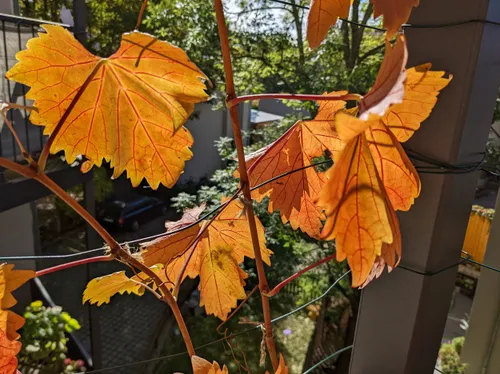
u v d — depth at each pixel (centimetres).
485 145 38
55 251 311
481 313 78
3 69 121
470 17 32
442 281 40
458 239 40
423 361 42
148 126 27
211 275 39
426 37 34
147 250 36
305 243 196
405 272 39
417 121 26
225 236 37
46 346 137
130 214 362
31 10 244
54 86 25
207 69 212
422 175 36
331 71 205
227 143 216
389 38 18
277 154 35
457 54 33
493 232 75
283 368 27
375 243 17
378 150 23
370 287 41
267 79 229
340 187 17
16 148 135
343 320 237
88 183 160
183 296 256
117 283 33
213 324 225
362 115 15
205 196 182
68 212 333
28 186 133
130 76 25
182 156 29
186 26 219
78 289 267
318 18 23
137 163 29
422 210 37
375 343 42
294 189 37
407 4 17
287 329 212
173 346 216
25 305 182
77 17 141
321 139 35
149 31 264
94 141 27
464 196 39
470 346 81
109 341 227
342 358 210
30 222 191
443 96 34
